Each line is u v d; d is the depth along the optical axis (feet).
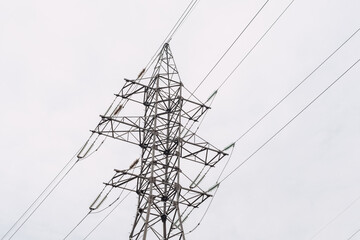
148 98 109.09
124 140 100.42
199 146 101.50
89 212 102.78
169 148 101.24
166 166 98.84
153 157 95.81
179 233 88.99
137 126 101.04
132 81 107.24
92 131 99.55
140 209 92.12
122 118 100.12
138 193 94.53
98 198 101.40
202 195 96.02
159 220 91.86
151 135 101.60
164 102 107.45
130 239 90.22
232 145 101.71
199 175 103.45
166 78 111.04
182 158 100.78
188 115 107.55
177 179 95.45
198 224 93.04
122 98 106.11
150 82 109.70
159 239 87.66
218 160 102.22
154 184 94.43
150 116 104.78
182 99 105.91
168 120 104.63
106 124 99.66
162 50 115.96
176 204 92.84
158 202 92.17
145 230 85.40
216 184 98.32
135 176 94.94
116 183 95.40
